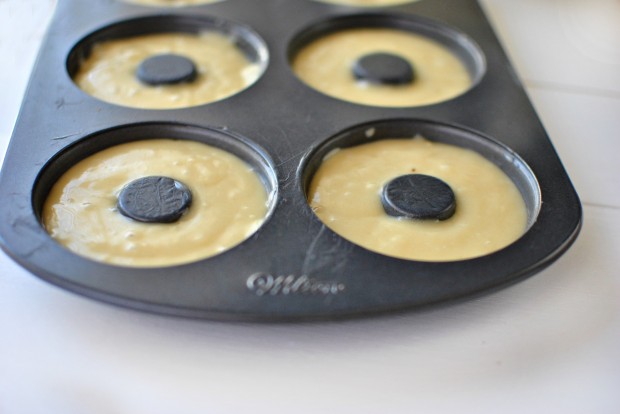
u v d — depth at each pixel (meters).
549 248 0.32
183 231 0.32
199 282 0.29
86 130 0.35
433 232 0.33
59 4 0.44
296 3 0.46
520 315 0.32
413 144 0.38
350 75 0.43
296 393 0.29
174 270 0.30
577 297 0.32
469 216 0.34
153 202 0.33
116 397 0.28
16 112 0.37
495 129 0.37
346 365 0.29
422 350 0.30
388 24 0.46
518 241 0.32
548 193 0.34
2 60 0.40
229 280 0.30
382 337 0.30
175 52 0.43
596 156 0.39
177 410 0.28
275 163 0.34
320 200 0.34
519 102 0.39
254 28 0.43
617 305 0.32
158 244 0.32
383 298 0.30
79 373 0.28
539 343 0.31
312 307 0.29
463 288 0.30
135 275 0.29
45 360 0.29
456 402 0.29
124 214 0.33
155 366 0.29
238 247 0.31
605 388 0.30
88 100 0.37
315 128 0.36
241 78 0.41
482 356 0.30
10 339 0.29
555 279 0.33
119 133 0.36
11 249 0.30
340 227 0.33
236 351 0.30
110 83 0.40
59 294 0.31
